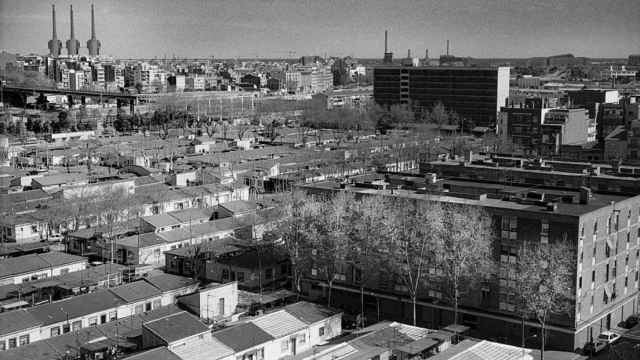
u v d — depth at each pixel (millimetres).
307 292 168875
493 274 141625
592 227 136750
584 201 147625
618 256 148000
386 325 140875
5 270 163250
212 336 122625
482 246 140250
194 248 187250
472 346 122375
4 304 145500
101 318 140750
